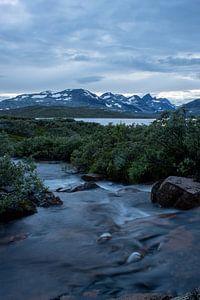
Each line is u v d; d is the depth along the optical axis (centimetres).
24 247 912
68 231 1024
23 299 657
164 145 1650
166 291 658
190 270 723
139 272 736
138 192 1493
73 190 1612
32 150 3198
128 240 917
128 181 1852
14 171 1305
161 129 1652
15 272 770
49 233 1016
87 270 760
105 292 667
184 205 1187
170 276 707
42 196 1363
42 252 873
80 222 1110
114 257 819
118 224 1077
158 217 1111
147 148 1764
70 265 790
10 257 851
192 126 1570
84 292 671
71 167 2520
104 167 2017
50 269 777
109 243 905
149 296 625
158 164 1675
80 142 2958
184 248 828
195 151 1505
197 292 618
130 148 1941
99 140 2412
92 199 1412
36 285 708
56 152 3103
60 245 915
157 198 1295
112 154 2031
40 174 2272
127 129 2441
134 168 1739
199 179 1358
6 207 1157
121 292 664
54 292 677
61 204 1332
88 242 926
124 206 1295
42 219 1154
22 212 1184
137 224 1051
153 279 703
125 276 723
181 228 973
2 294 679
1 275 759
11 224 1116
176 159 1612
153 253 822
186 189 1207
